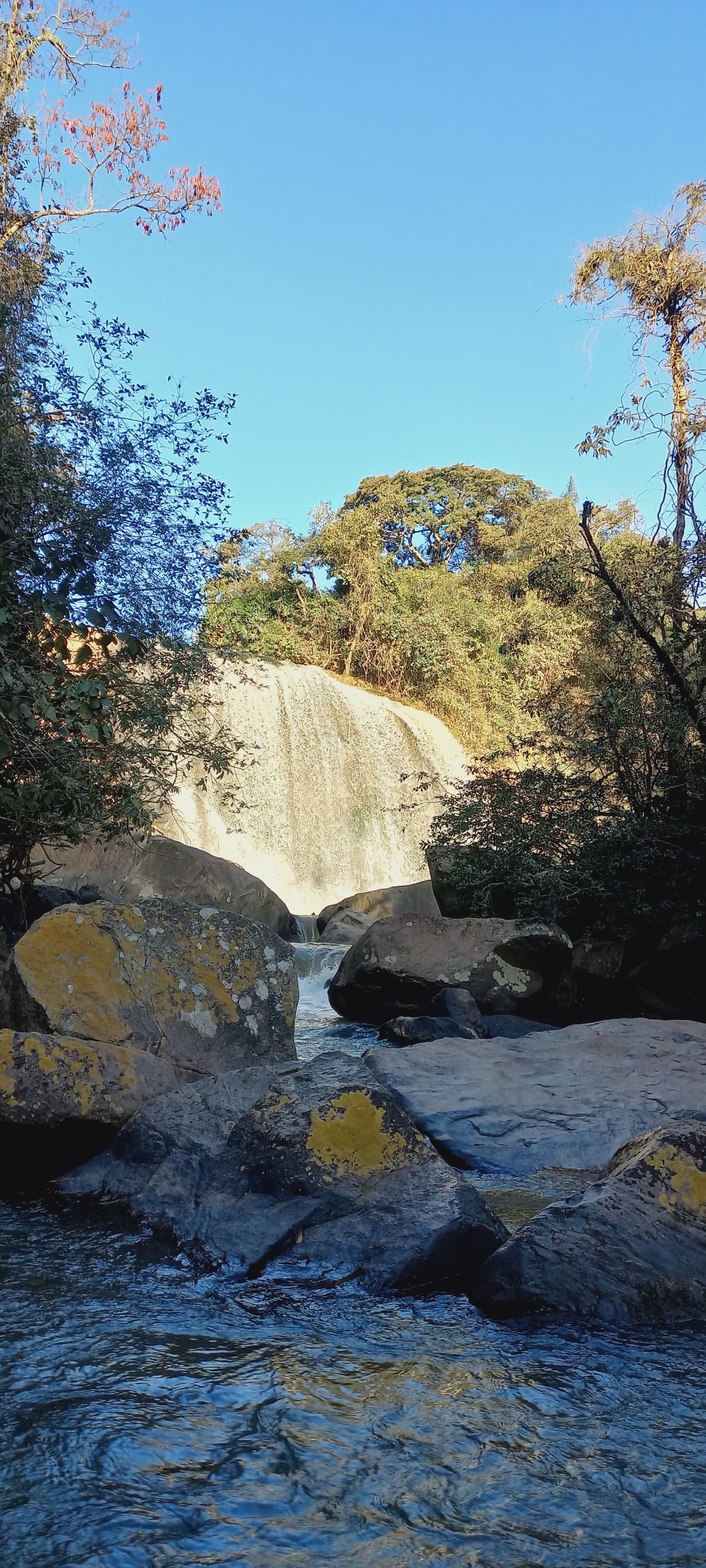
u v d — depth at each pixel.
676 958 10.80
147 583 9.34
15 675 7.76
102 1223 4.75
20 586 8.39
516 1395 3.23
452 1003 9.80
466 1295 4.04
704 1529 2.55
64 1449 2.81
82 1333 3.58
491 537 39.88
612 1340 3.65
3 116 11.96
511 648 16.14
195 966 6.66
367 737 26.09
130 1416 3.01
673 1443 2.96
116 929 6.50
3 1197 5.18
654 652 11.65
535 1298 3.82
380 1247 4.20
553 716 12.26
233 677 23.84
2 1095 5.32
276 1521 2.53
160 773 10.05
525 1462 2.84
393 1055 7.13
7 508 8.27
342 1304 3.93
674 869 11.19
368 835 25.42
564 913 11.52
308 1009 12.38
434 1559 2.40
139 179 13.30
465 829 12.27
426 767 26.91
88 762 8.57
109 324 9.01
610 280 12.12
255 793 23.66
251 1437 2.92
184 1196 4.71
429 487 42.12
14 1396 3.10
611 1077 6.87
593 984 10.96
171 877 14.41
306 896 23.75
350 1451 2.87
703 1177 4.14
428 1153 4.62
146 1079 5.70
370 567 33.75
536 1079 6.82
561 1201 4.20
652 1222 4.00
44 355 9.20
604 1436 3.00
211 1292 4.01
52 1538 2.42
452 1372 3.38
